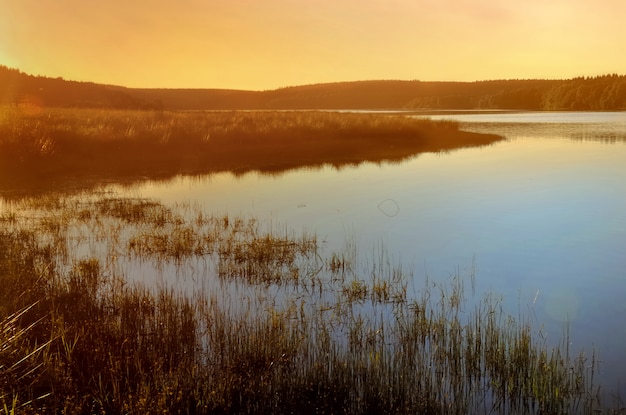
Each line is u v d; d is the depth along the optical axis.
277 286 8.96
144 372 5.85
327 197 16.70
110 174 19.86
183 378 5.67
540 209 14.92
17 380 5.32
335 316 7.68
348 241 11.78
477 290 8.90
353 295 8.52
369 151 27.92
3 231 11.80
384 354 6.45
